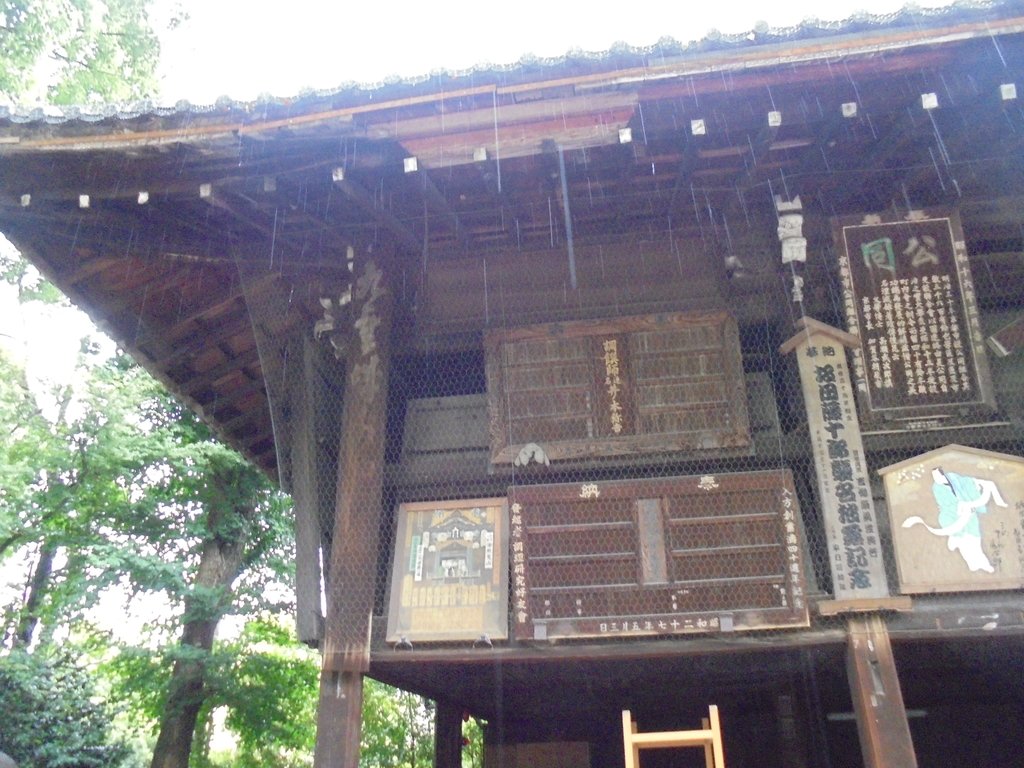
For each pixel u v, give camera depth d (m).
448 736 9.47
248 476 16.45
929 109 5.51
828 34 5.19
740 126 5.87
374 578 6.21
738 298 6.88
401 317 7.29
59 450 13.81
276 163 6.07
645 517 6.24
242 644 16.58
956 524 5.92
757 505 6.18
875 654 5.64
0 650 14.36
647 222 7.03
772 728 9.54
